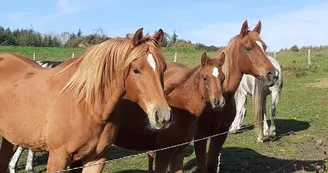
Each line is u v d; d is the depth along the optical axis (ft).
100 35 37.58
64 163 11.87
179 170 15.88
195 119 15.66
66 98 11.85
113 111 11.97
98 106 11.60
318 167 21.83
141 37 11.14
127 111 15.97
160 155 15.64
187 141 15.71
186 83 15.66
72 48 121.70
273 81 17.94
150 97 10.73
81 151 11.94
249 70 18.43
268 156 25.41
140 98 11.01
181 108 15.31
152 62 10.87
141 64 10.89
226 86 18.42
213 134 18.13
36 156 24.31
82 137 11.66
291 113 40.93
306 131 33.01
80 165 14.23
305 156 25.39
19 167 21.94
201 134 17.79
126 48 11.27
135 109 15.99
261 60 18.04
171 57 98.63
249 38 18.37
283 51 126.93
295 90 56.03
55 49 116.26
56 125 11.72
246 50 18.33
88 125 11.63
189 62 85.51
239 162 23.81
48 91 12.35
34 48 117.70
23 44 138.51
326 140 29.78
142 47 11.01
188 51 124.36
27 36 140.15
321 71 74.95
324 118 38.42
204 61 15.76
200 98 15.47
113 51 11.54
